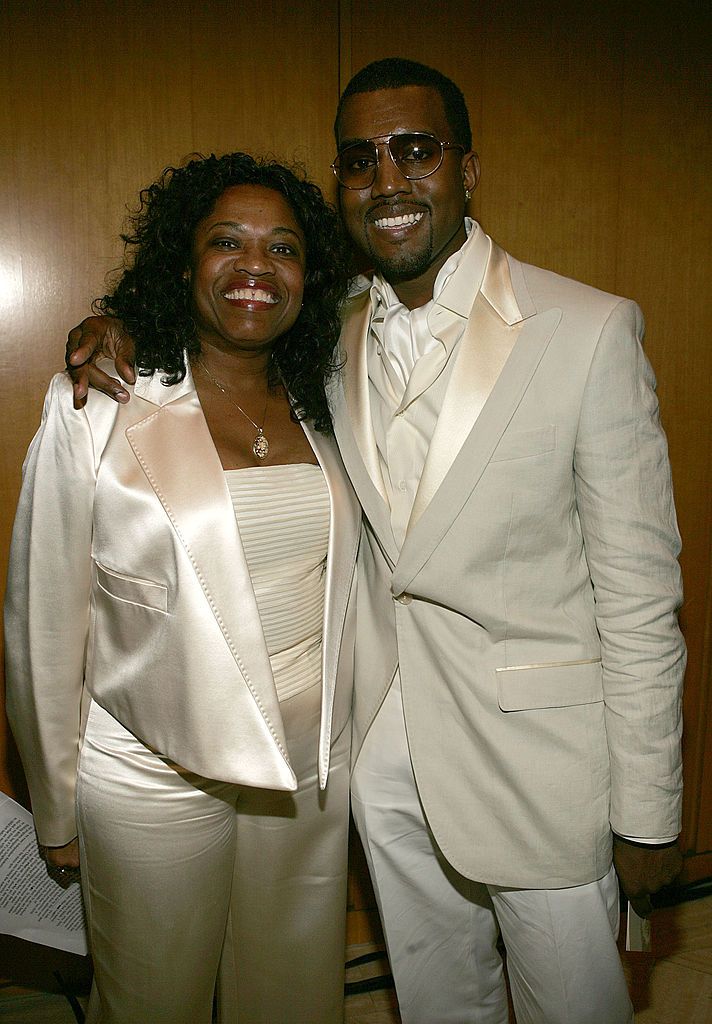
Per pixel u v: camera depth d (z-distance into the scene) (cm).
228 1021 158
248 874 146
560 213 189
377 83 124
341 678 144
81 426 121
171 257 129
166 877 130
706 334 204
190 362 134
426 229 125
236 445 132
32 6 156
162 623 122
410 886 150
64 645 128
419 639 133
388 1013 188
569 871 127
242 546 123
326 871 150
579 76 185
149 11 161
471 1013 159
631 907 129
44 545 124
